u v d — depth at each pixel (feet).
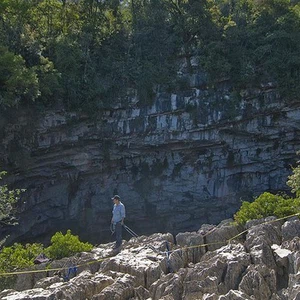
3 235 148.25
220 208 171.53
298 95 160.86
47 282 56.85
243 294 45.98
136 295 50.21
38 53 148.46
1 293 52.85
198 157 168.35
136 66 160.56
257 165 170.30
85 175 164.55
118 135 160.76
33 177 156.87
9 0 147.84
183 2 169.48
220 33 165.17
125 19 171.94
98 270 59.06
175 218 170.60
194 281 49.78
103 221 167.22
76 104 153.28
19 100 140.97
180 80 162.20
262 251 55.26
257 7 178.60
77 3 169.37
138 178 168.25
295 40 161.89
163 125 161.89
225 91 164.14
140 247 63.72
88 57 156.25
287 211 70.69
